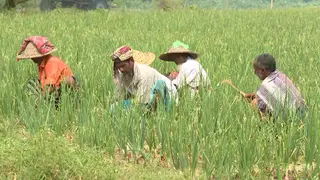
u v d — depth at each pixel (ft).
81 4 167.02
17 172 17.80
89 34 52.08
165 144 20.98
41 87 26.66
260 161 19.43
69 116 24.29
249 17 88.69
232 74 30.76
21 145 18.29
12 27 59.77
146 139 21.80
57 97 26.14
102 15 84.89
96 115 22.59
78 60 34.42
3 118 24.98
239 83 27.84
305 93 25.23
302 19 85.56
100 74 29.12
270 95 23.32
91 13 90.53
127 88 25.40
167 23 69.36
